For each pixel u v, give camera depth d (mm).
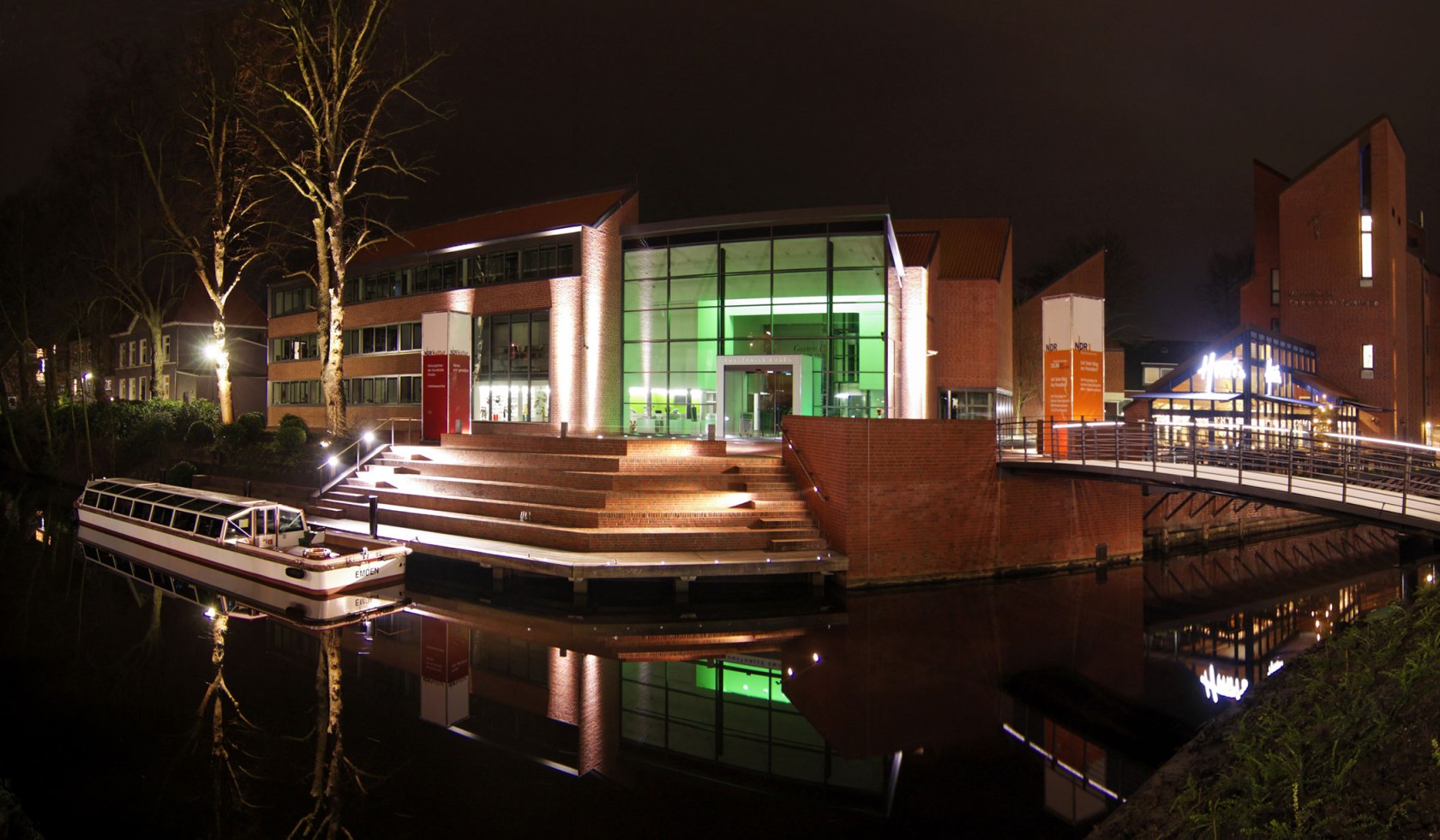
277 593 16672
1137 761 9164
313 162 27219
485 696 11141
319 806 7793
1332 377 36250
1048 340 21938
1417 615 6344
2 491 34406
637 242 29359
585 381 28469
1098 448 21547
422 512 20297
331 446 24844
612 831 7344
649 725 10195
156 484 22859
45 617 14922
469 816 7645
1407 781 4340
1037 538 20375
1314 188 36906
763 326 27141
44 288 38781
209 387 51844
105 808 7715
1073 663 13148
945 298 34750
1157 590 19344
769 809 7844
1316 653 7523
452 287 33125
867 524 17922
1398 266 38094
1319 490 14844
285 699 10828
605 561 16109
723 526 18453
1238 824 4957
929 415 31172
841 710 10844
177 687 11305
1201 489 15875
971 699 11367
